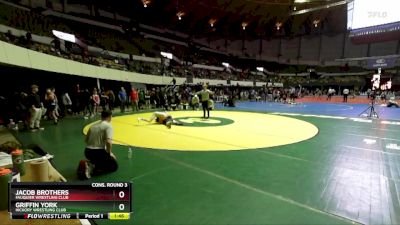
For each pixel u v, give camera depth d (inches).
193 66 1530.5
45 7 1054.4
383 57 1705.2
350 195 157.2
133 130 388.8
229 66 1785.2
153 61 1283.2
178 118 534.6
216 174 194.5
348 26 1788.9
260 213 134.9
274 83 1742.1
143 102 778.8
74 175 190.9
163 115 451.5
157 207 140.8
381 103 1029.2
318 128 410.9
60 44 746.2
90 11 1272.1
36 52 464.4
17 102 431.8
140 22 1556.3
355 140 316.8
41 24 893.8
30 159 189.3
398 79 1620.3
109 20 1343.5
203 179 183.8
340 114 617.6
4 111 440.5
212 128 408.2
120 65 906.1
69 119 512.7
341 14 1784.0
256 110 741.3
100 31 1259.2
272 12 1558.8
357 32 1350.9
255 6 1453.0
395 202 147.9
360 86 1734.7
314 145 289.9
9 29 678.5
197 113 647.1
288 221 127.0
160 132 371.9
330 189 166.1
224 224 123.9
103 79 753.6
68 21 1135.6
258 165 217.2
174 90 831.7
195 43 1843.0
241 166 214.4
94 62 732.0
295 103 1040.8
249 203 146.3
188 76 1211.9
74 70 600.4
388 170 203.3
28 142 299.7
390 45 1706.4
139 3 1312.7
